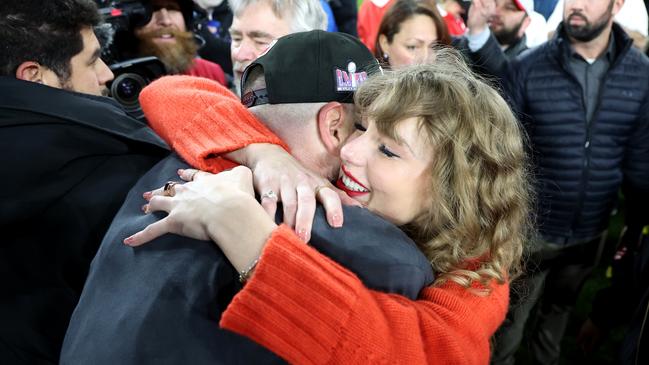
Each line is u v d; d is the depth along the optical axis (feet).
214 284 2.12
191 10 6.30
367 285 2.13
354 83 2.78
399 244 2.22
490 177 2.50
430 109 2.34
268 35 4.73
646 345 4.53
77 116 3.09
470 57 6.31
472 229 2.48
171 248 2.26
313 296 1.92
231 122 2.81
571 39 5.68
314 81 2.71
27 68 3.10
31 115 2.96
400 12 6.18
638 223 5.93
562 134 5.92
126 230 2.43
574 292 6.57
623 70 5.64
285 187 2.38
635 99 5.68
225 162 2.76
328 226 2.24
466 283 2.41
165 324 2.04
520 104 6.10
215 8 8.46
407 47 6.20
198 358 2.02
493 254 2.56
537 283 6.22
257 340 1.91
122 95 4.66
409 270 2.15
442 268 2.51
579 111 5.79
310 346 1.90
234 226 2.11
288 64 2.73
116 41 5.53
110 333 2.11
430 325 2.11
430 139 2.36
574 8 5.41
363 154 2.48
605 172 5.93
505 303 2.60
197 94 3.10
